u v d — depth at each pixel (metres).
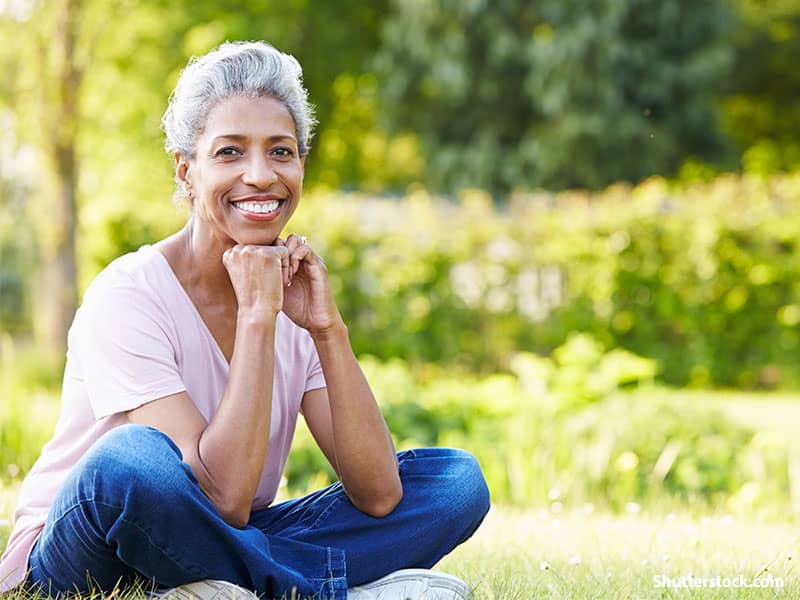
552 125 22.89
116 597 3.07
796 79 27.86
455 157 23.55
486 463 7.35
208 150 3.30
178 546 2.99
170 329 3.33
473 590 3.38
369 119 26.62
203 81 3.34
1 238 15.34
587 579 3.79
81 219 15.21
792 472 6.86
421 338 13.54
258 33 23.27
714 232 13.12
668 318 13.28
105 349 3.24
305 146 3.48
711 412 8.16
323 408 3.62
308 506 3.59
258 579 3.14
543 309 13.48
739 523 5.31
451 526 3.49
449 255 13.52
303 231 13.59
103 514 2.94
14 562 3.26
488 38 23.05
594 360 9.61
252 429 3.13
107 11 13.24
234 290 3.44
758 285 13.13
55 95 13.05
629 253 13.30
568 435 7.61
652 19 22.81
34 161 14.66
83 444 3.30
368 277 13.61
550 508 6.68
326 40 24.64
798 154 28.28
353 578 3.42
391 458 3.44
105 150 18.02
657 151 22.94
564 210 13.62
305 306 3.43
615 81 22.50
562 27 22.45
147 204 13.84
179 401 3.24
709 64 23.08
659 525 5.09
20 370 12.76
